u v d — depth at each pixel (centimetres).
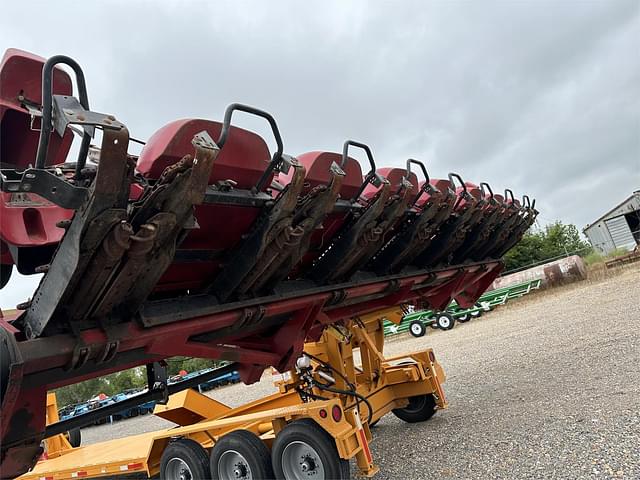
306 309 433
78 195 239
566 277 2234
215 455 473
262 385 1775
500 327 1519
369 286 501
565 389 608
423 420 645
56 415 838
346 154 403
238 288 367
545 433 464
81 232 241
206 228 336
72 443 918
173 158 290
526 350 966
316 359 564
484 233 654
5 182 227
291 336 429
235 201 328
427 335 1995
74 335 271
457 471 430
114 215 244
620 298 1344
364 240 441
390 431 643
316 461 420
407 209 511
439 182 542
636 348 727
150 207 266
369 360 620
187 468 498
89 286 264
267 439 477
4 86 335
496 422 547
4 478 284
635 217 3253
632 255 2386
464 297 794
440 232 591
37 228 311
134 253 262
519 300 2230
